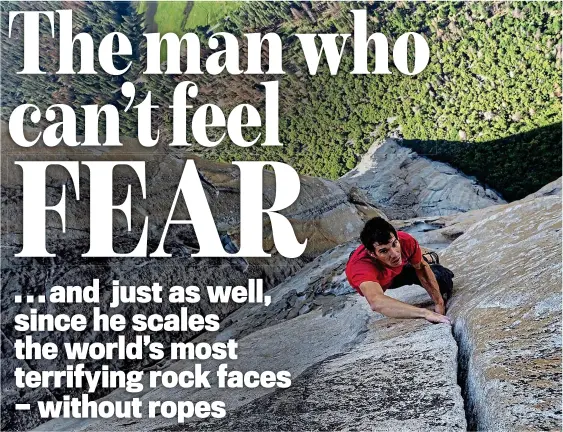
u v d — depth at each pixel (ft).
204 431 9.23
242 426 8.55
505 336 7.47
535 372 6.48
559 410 5.79
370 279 9.36
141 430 10.48
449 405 6.98
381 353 8.91
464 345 8.16
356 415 7.39
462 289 9.86
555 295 7.90
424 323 9.40
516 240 10.78
